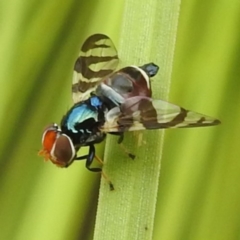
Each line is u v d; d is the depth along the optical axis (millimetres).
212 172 87
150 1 74
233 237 86
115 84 79
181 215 86
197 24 88
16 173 87
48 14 89
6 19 89
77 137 80
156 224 86
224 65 88
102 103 79
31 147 88
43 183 87
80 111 80
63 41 89
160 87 75
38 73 89
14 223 87
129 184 74
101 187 74
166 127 75
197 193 87
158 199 87
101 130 79
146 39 74
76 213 86
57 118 88
